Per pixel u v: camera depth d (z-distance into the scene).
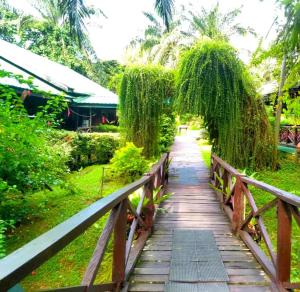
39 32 22.56
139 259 3.66
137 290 2.93
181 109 8.84
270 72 10.22
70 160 9.59
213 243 4.20
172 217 5.54
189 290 2.93
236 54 8.72
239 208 4.48
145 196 4.50
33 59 16.64
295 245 4.69
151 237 4.47
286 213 2.70
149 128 10.14
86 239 5.18
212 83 8.49
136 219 3.67
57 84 13.84
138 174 8.67
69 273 4.33
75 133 11.16
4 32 21.94
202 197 7.04
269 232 5.27
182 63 8.84
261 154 9.38
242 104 9.04
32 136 5.29
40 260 1.10
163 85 9.97
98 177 9.23
